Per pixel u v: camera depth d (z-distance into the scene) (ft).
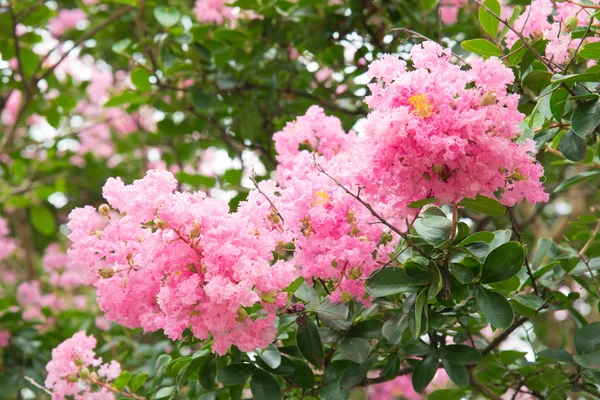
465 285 3.15
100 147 7.16
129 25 5.61
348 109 5.09
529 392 3.94
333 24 4.85
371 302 3.43
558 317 5.42
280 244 3.25
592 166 3.92
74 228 3.21
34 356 4.75
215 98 4.91
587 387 3.72
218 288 2.93
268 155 5.06
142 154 6.97
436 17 4.84
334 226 3.17
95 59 7.01
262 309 3.20
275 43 4.95
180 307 3.01
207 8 4.84
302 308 3.32
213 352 3.42
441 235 3.16
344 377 3.45
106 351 4.83
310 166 3.36
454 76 3.00
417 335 3.08
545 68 3.38
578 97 3.21
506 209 3.22
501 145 2.91
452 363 3.48
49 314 5.23
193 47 4.86
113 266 3.27
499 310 3.13
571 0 3.43
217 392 3.63
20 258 7.57
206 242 2.99
